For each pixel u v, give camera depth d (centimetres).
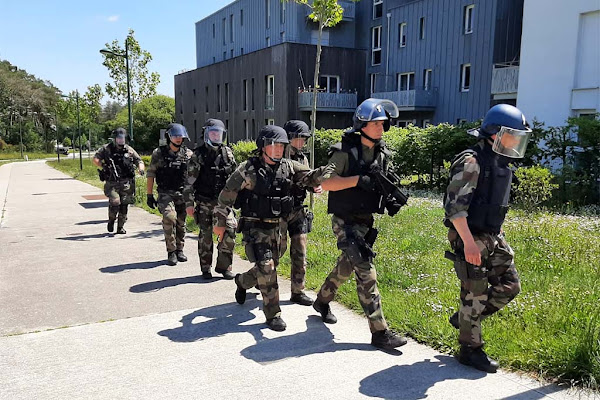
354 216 403
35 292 551
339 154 390
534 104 1702
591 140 1205
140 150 5472
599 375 331
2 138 7594
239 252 728
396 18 2744
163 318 469
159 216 1120
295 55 2797
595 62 1522
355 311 480
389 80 2827
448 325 417
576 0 1543
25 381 345
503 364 361
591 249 668
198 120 4041
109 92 3469
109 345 406
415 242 745
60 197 1541
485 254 349
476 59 2264
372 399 319
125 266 668
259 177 432
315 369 361
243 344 407
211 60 4566
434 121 2536
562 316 413
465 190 334
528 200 1048
